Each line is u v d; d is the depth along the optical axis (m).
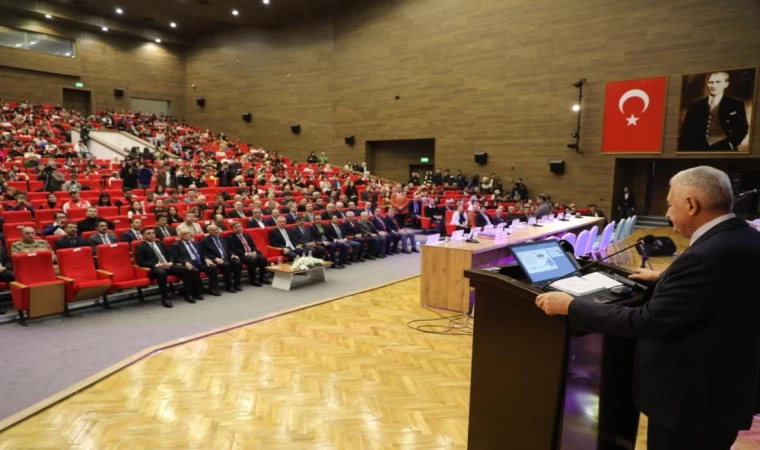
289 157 20.25
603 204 13.20
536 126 14.23
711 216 1.37
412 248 9.90
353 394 3.27
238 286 6.46
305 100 19.67
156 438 2.71
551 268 1.84
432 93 16.34
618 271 1.94
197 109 22.92
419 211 12.60
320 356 3.95
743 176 11.70
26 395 3.27
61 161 12.60
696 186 1.38
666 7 11.91
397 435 2.75
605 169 13.12
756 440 2.61
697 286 1.27
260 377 3.53
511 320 1.68
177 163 13.88
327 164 17.88
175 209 8.02
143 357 3.89
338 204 10.27
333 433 2.77
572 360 1.58
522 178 14.59
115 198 9.54
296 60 19.78
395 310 5.33
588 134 13.33
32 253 5.07
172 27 21.56
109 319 5.06
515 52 14.48
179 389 3.33
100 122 18.95
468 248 5.20
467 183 15.34
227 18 19.53
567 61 13.53
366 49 17.88
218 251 6.39
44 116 18.19
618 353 1.76
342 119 18.77
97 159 14.29
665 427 1.44
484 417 1.79
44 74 20.12
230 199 11.36
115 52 21.70
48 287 4.88
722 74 11.24
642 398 1.50
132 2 18.05
